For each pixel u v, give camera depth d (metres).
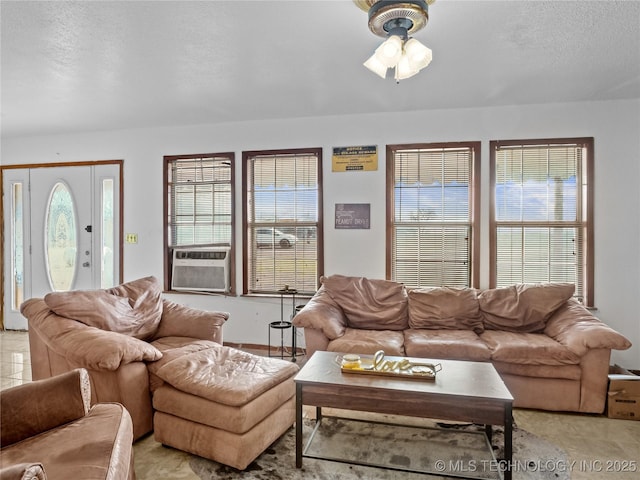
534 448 2.23
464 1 1.97
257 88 3.20
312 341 3.03
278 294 4.11
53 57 2.60
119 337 2.32
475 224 3.70
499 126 3.65
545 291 3.24
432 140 3.77
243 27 2.23
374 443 2.27
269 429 2.15
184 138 4.32
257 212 4.19
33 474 1.03
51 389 1.62
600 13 2.08
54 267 4.74
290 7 2.03
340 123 3.95
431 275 3.83
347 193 3.94
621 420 2.57
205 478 1.95
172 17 2.12
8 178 4.87
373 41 2.40
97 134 4.57
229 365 2.35
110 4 2.00
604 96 3.38
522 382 2.71
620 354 3.47
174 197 4.41
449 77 2.96
